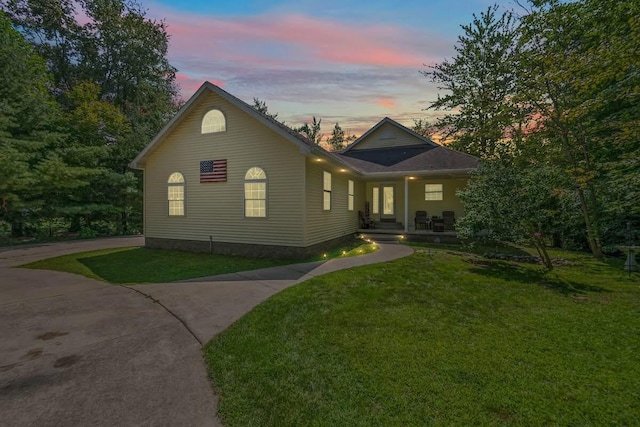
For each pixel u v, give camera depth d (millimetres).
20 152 13367
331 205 11320
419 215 14492
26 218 14656
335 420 2242
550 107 9578
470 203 8383
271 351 3328
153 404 2457
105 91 23594
